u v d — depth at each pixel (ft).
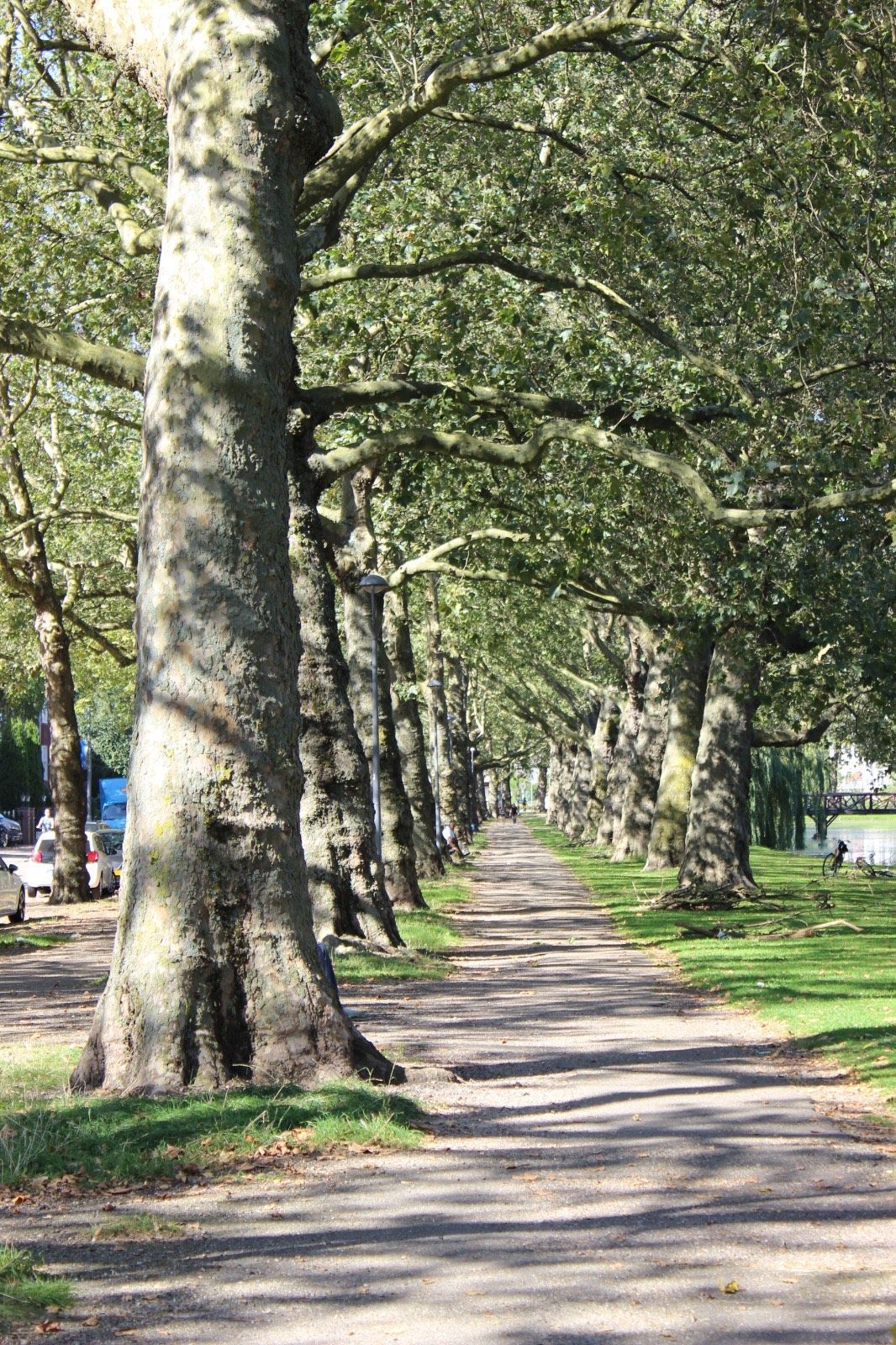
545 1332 19.24
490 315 75.20
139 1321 19.75
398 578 99.91
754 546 81.00
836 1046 44.19
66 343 46.70
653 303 70.38
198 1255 22.99
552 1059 43.50
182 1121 30.86
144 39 38.81
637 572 101.76
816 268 60.13
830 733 155.74
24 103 68.95
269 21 37.24
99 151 56.85
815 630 90.22
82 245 72.13
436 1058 43.34
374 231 76.54
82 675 177.27
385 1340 18.99
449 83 54.49
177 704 35.65
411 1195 26.73
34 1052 42.70
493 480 87.20
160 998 34.24
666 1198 26.50
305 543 73.72
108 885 148.87
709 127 65.36
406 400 62.03
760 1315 19.89
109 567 150.41
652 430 70.03
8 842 307.78
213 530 35.99
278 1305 20.47
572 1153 30.30
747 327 68.64
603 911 112.47
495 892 139.13
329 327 79.41
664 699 175.52
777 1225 24.59
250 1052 34.73
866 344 64.44
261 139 36.99
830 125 56.44
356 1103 32.76
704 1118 34.14
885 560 83.61
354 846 75.15
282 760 36.35
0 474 129.70
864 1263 22.38
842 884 141.49
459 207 71.10
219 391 36.22
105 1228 24.41
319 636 74.43
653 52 67.72
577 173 69.21
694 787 116.88
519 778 521.65
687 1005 57.16
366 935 74.49
